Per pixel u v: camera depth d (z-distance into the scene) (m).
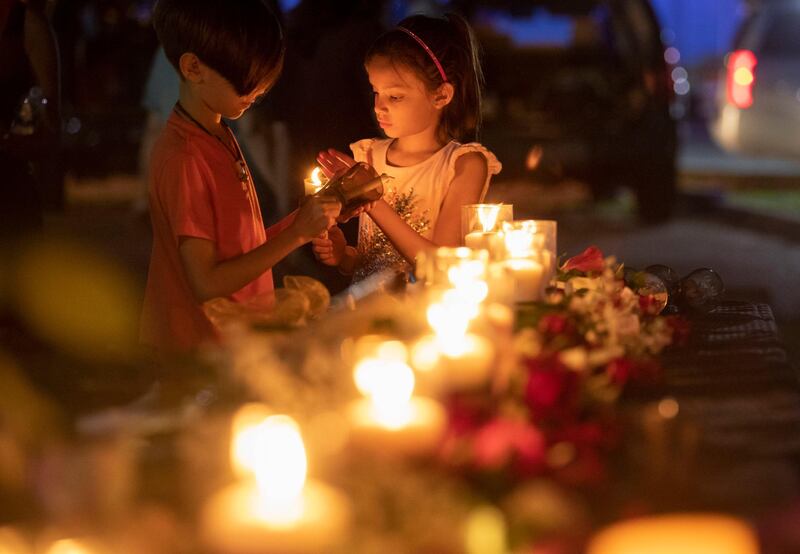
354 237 4.95
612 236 10.66
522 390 1.98
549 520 1.68
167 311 3.03
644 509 1.80
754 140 14.79
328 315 2.57
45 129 4.60
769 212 11.36
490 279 2.47
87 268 8.23
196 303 3.01
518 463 1.79
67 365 2.54
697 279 3.27
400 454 1.79
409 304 2.46
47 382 2.40
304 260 5.74
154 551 1.66
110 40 11.62
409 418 1.84
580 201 13.05
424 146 3.58
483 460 1.78
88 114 11.50
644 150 11.19
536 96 11.27
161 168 2.95
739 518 1.78
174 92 6.71
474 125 3.61
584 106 11.20
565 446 1.87
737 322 3.18
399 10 11.29
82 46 11.52
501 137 11.09
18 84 4.45
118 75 11.61
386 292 2.76
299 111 5.91
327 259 3.54
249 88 2.92
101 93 11.59
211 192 2.96
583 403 2.05
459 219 3.46
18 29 4.41
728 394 2.43
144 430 2.05
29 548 1.69
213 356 2.36
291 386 2.08
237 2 2.88
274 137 6.00
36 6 4.67
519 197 13.30
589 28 11.50
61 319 5.05
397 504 1.69
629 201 13.03
